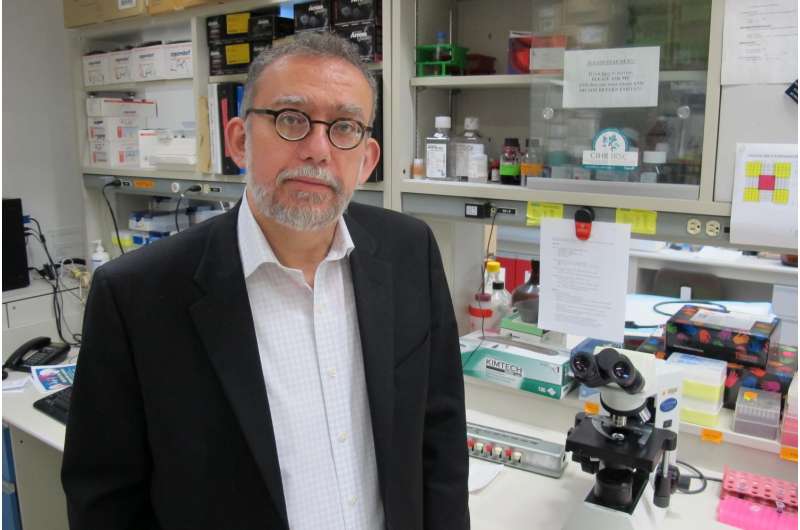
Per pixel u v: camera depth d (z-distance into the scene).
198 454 0.95
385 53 1.75
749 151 1.28
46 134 2.99
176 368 0.96
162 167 2.43
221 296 0.98
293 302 1.06
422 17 1.80
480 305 2.00
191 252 1.01
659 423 1.35
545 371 1.64
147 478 1.02
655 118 1.45
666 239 1.45
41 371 2.21
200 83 2.21
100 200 2.83
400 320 1.13
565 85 1.49
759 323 1.64
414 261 1.19
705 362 1.54
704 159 1.34
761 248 1.31
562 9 1.52
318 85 0.93
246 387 0.96
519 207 1.62
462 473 1.19
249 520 0.96
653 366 1.22
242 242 1.03
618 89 1.42
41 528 2.21
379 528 1.10
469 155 1.75
